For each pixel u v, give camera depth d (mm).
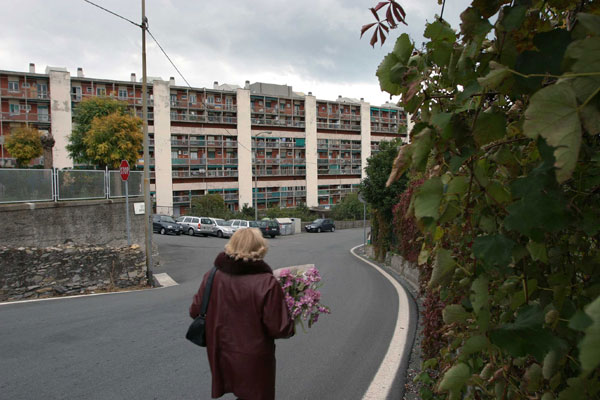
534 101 575
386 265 15617
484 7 901
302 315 2818
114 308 8375
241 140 65188
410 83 1229
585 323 494
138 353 5430
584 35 676
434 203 1075
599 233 987
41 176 12852
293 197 71000
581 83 563
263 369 2141
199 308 2314
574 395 787
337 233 46625
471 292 1024
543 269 1093
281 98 70750
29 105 50562
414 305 7988
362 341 5711
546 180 822
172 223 34469
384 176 15703
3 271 9797
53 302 9180
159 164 58656
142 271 12117
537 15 871
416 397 3846
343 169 77250
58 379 4551
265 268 2266
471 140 944
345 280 11602
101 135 28047
